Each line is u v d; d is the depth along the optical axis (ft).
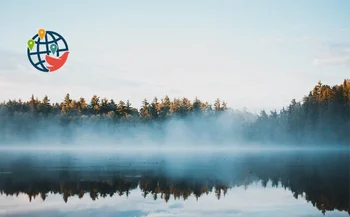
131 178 137.08
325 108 511.40
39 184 121.08
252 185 119.34
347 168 175.42
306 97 548.72
